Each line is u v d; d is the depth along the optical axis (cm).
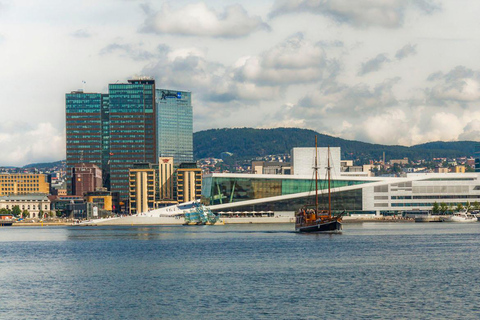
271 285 19950
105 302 17688
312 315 15900
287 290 19075
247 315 15962
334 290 19000
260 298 17925
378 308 16562
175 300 17825
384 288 19238
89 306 17200
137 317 15925
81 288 19900
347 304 17050
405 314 15925
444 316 15712
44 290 19612
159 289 19525
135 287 19938
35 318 15938
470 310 16300
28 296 18662
